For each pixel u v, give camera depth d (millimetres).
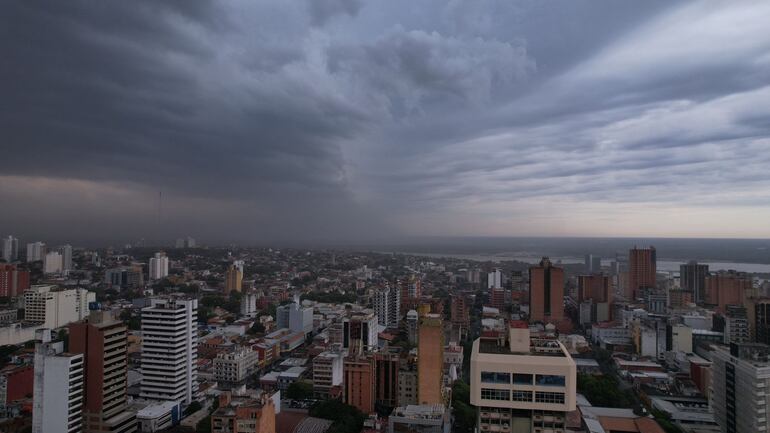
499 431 125000
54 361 199500
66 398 198750
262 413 194750
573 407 121875
